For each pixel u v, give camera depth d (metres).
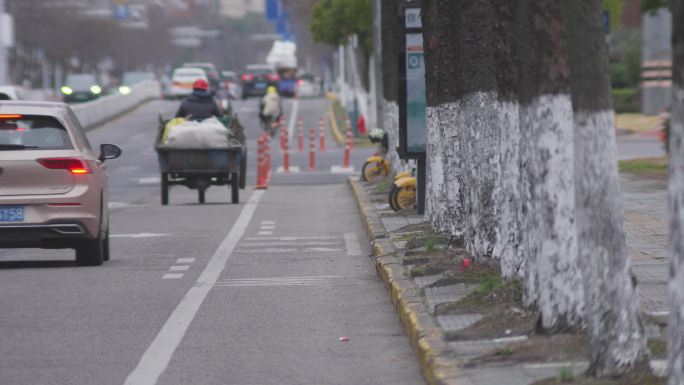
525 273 23.48
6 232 35.84
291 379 21.59
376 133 65.56
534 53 20.66
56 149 36.38
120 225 52.91
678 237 15.75
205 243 44.91
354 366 22.67
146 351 24.17
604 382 18.25
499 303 25.12
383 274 33.47
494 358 20.27
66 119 37.34
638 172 68.62
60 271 36.97
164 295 31.69
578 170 18.61
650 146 98.62
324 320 27.80
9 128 36.69
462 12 31.44
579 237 18.70
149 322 27.55
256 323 27.42
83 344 24.95
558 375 18.72
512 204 26.72
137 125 150.88
